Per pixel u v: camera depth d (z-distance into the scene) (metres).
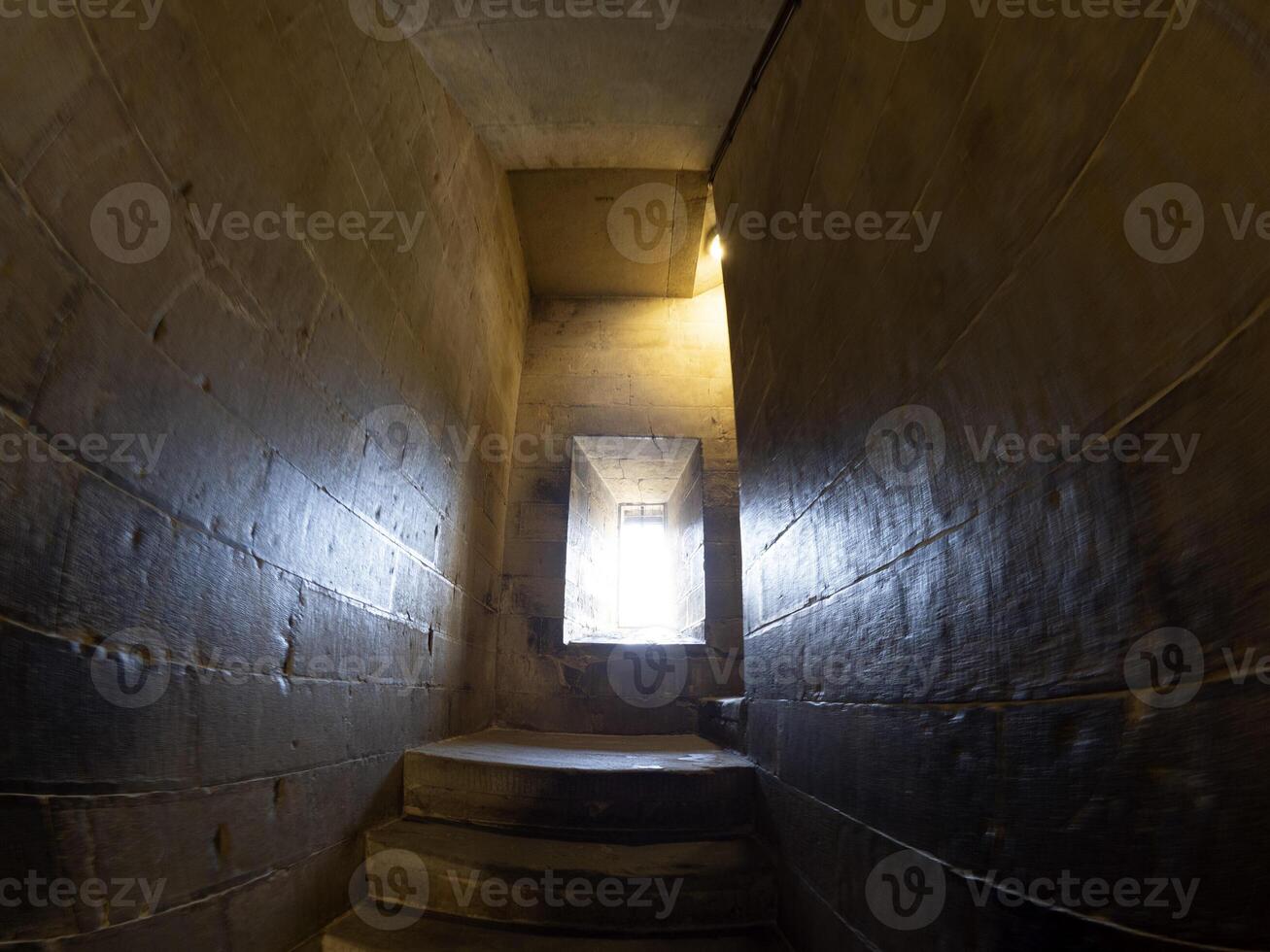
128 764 1.13
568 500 4.59
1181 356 0.67
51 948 0.97
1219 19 0.61
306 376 1.73
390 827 2.24
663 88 3.10
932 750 1.16
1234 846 0.59
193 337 1.29
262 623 1.54
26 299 0.92
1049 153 0.89
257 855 1.51
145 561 1.17
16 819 0.92
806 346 2.03
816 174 1.96
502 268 4.07
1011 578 0.96
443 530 2.97
